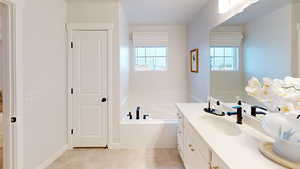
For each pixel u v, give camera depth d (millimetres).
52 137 2641
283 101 1005
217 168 1118
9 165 1918
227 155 1032
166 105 4598
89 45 3012
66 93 3035
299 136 913
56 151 2742
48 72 2543
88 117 3066
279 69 1329
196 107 2537
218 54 2420
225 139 1297
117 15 2988
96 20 2996
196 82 3709
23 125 2061
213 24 2689
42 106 2412
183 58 4586
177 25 4543
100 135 3080
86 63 3025
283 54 1290
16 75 1932
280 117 1012
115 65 3033
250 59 1677
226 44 2176
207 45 2992
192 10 3459
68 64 3021
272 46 1392
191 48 4133
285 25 1273
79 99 3051
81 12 2988
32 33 2215
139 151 2971
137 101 4598
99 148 3082
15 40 1919
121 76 3209
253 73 1629
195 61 3783
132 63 4566
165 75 4609
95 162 2609
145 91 4617
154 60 4656
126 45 3953
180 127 2488
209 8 2887
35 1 2264
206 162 1341
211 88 2672
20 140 1970
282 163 907
